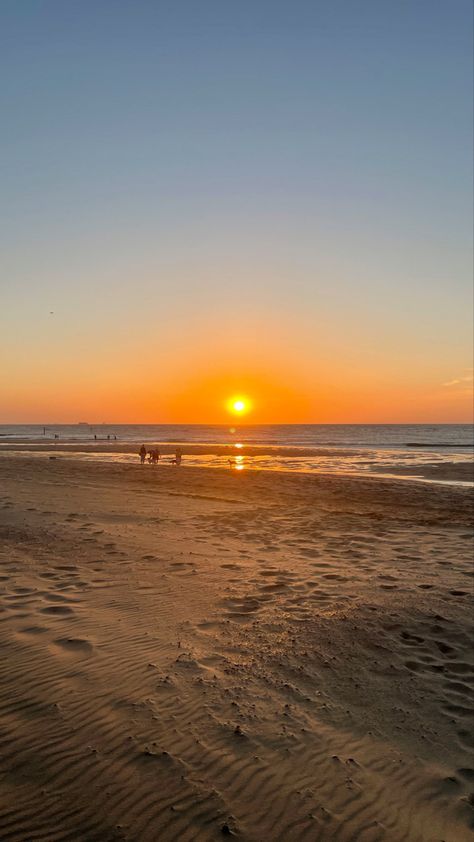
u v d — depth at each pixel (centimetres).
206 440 8531
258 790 310
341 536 1074
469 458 4066
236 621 578
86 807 291
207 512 1358
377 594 679
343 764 337
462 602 649
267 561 854
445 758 348
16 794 298
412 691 436
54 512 1267
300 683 442
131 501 1525
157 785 309
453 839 280
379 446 6319
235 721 379
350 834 280
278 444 6931
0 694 404
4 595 637
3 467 2664
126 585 696
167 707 393
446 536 1080
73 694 407
